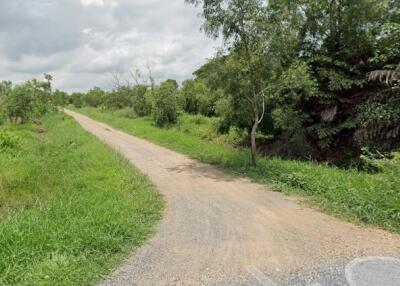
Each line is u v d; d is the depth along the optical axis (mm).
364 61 13328
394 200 6211
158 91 27797
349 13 13180
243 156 12414
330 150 13836
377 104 12047
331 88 12867
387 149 11727
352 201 6730
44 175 9844
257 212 6715
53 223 5266
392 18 12859
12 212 7016
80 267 4156
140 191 8078
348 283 3910
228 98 13094
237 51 10789
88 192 7812
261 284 3922
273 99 13453
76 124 30609
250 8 10211
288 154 14719
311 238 5328
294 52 13297
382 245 5023
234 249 4938
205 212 6754
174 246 5059
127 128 26703
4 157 11773
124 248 4898
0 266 4008
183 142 17016
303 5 13352
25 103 32031
